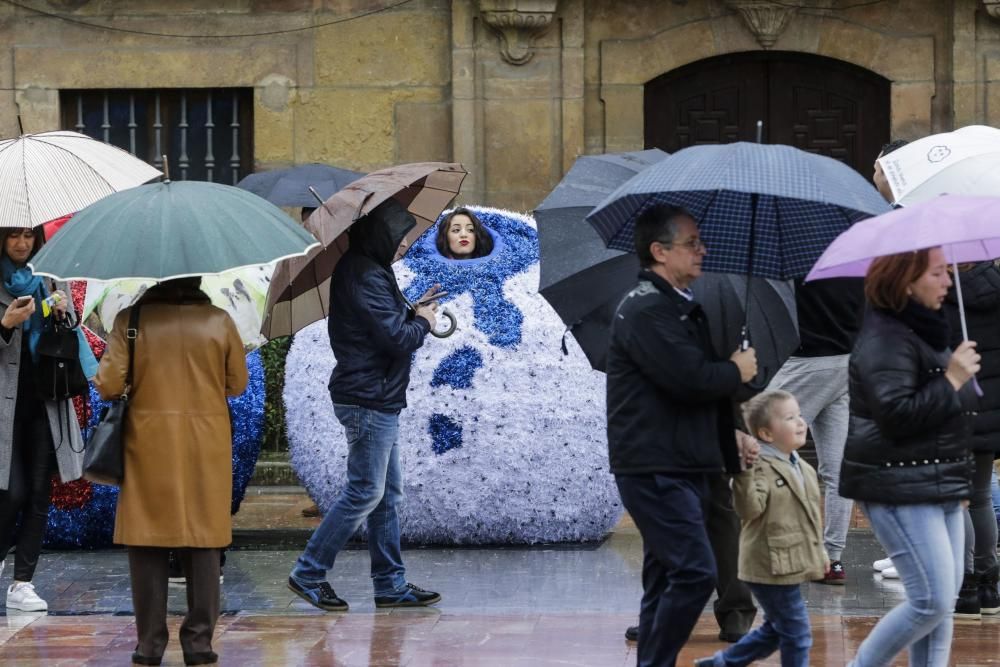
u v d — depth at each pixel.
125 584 11.34
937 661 7.60
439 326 12.06
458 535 12.31
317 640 9.54
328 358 12.34
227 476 8.98
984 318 9.84
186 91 17.95
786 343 8.62
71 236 8.56
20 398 10.45
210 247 8.38
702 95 17.84
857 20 17.34
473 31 17.45
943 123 17.38
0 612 10.47
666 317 7.42
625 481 7.55
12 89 17.70
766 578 7.80
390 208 10.24
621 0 17.55
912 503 7.32
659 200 8.01
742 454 7.80
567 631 9.70
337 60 17.66
